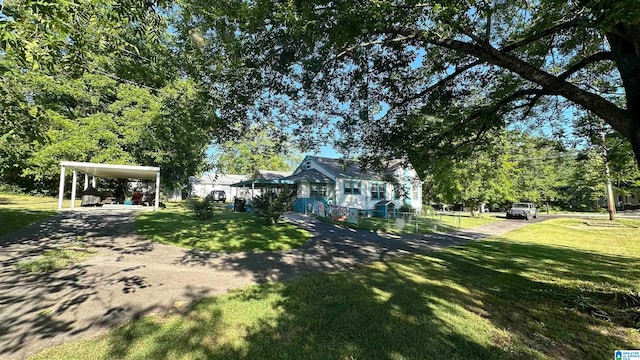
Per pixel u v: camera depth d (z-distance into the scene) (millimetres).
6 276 5270
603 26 3213
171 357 2900
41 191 26797
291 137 8273
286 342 3275
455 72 6453
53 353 2918
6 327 3438
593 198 32938
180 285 5094
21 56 2883
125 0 3631
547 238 14312
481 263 7934
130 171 18703
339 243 10242
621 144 7422
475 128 6980
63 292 4586
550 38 6082
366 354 3094
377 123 7992
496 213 34000
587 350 3359
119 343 3135
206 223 12984
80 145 17594
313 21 4035
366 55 6695
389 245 10344
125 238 9148
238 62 5746
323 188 22812
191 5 5023
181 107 7168
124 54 5379
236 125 7273
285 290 4980
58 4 2607
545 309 4559
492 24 6543
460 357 3113
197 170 29812
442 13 3754
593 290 5559
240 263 6844
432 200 38062
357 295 4824
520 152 23219
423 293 5062
